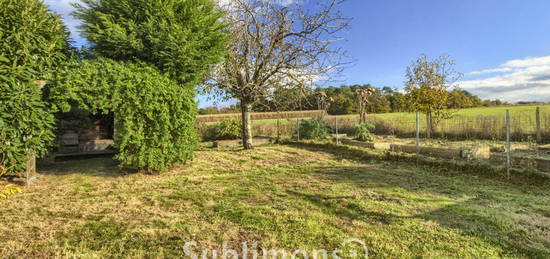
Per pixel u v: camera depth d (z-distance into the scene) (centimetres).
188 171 626
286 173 597
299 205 371
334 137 1316
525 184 467
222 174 597
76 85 520
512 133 1008
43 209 366
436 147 794
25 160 484
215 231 289
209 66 773
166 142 595
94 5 701
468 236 272
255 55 881
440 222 307
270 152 920
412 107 1333
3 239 274
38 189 471
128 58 695
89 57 721
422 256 236
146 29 656
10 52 459
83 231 293
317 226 299
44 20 531
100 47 689
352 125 1598
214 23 774
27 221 320
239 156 840
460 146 835
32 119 473
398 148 877
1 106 430
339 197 403
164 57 671
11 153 457
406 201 382
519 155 620
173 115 604
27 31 495
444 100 1238
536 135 930
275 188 466
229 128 1455
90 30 663
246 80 926
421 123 1526
